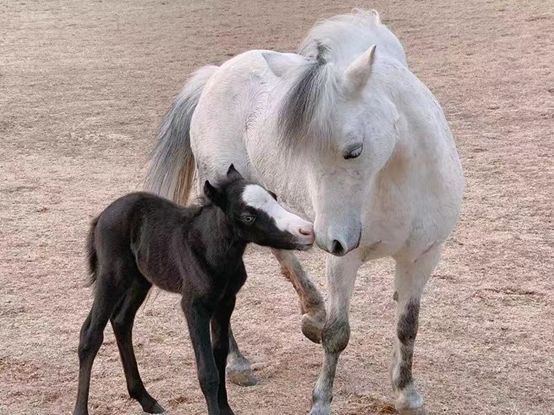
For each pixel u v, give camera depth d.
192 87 2.86
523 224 3.66
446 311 2.92
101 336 2.20
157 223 2.12
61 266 3.36
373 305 2.99
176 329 2.83
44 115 5.93
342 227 1.95
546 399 2.38
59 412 2.33
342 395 2.43
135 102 6.24
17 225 3.82
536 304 2.96
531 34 7.53
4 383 2.49
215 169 2.64
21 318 2.92
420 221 2.13
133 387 2.31
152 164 2.88
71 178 4.52
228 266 2.02
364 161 1.93
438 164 2.12
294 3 10.28
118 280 2.18
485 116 5.40
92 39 9.02
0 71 7.52
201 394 2.42
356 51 2.18
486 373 2.53
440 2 9.41
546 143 4.79
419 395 2.31
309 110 1.90
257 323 2.87
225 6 10.52
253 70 2.60
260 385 2.49
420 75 6.52
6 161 4.86
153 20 9.98
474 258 3.34
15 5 11.55
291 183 2.27
